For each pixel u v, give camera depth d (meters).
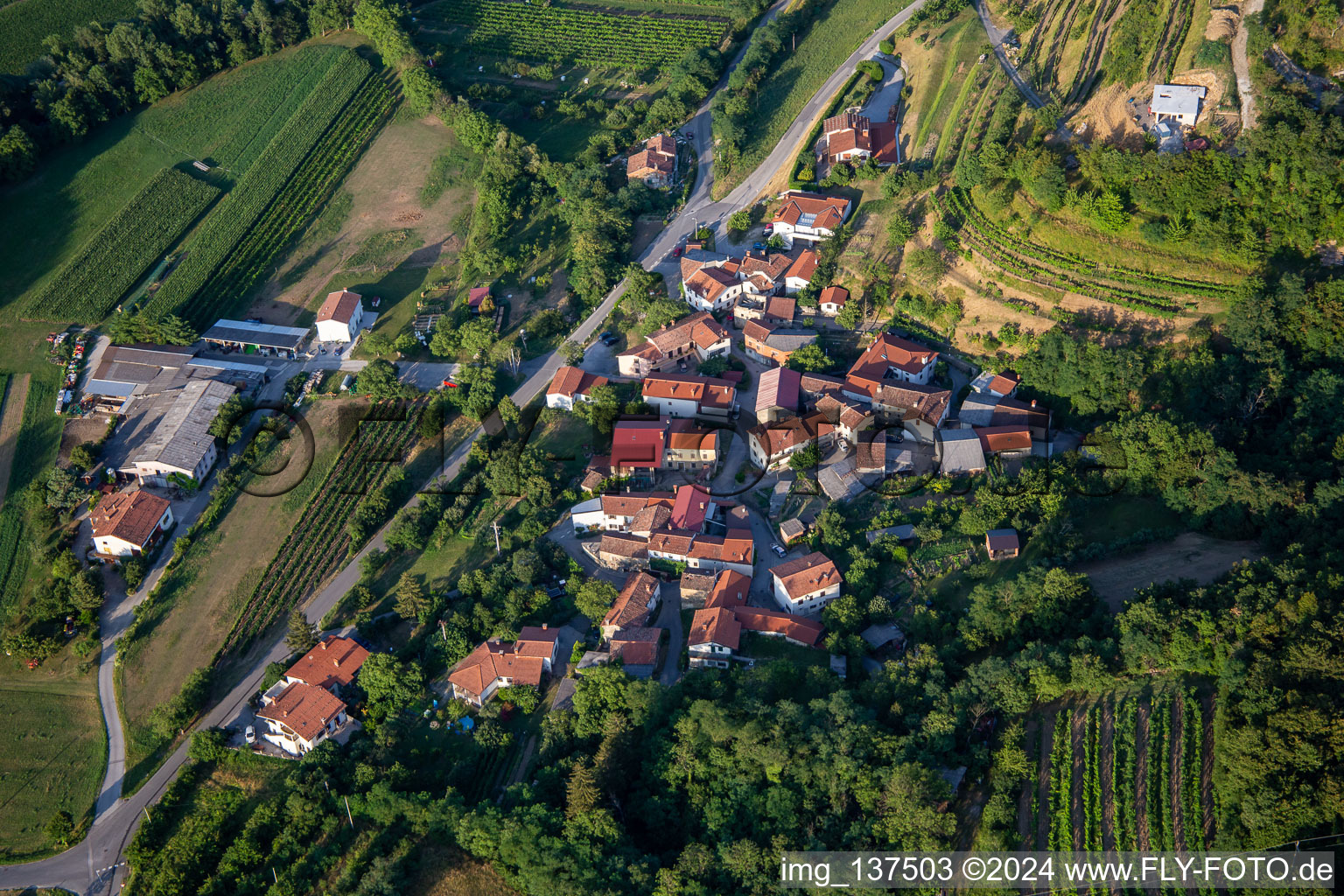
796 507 183.75
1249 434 170.12
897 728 140.00
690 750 139.50
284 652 173.38
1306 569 140.25
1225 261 183.50
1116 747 131.00
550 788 141.88
